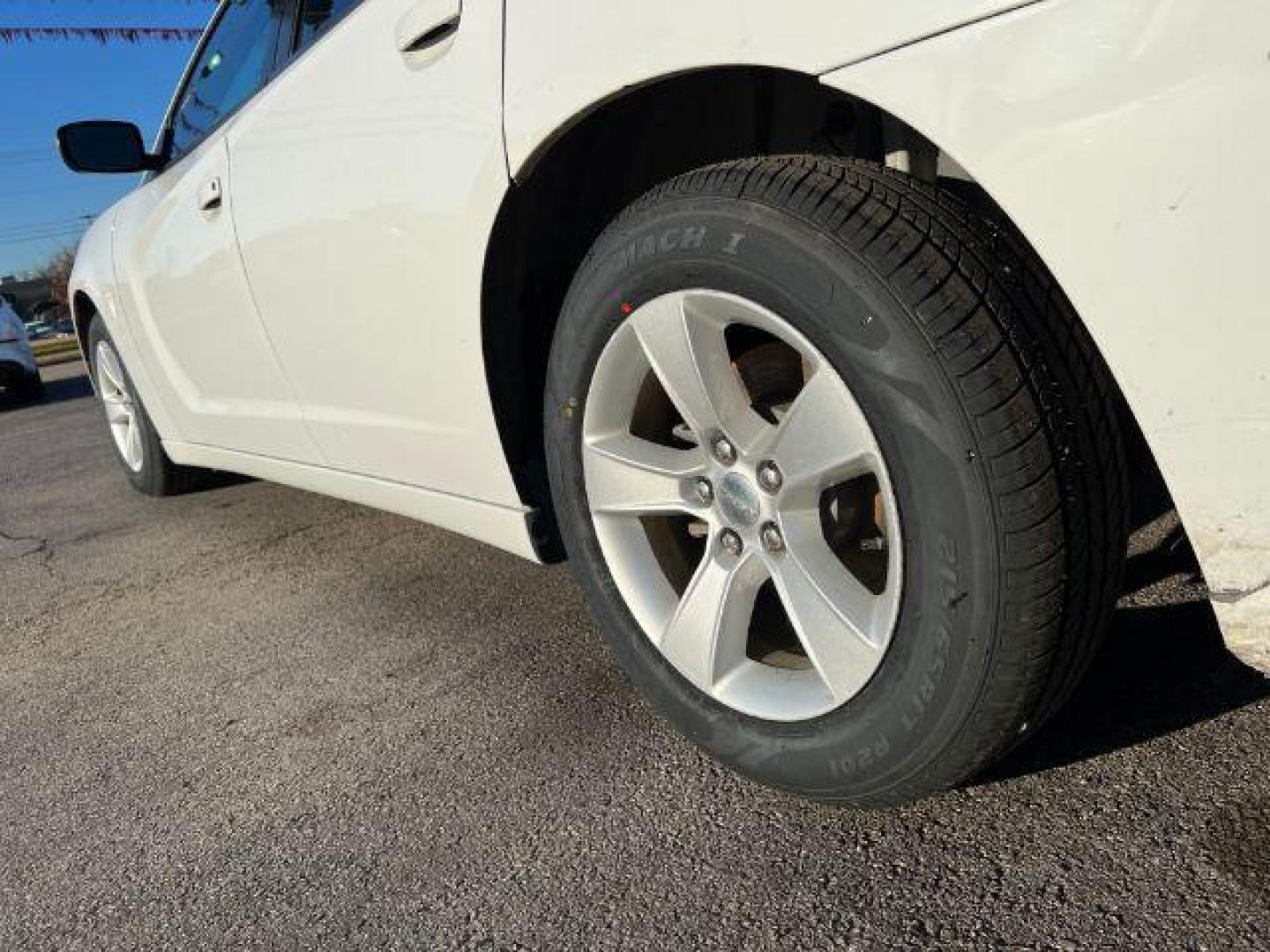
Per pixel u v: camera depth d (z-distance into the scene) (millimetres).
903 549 1263
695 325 1449
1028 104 1040
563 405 1690
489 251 1721
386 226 1912
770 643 1624
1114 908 1228
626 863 1472
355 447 2365
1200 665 1679
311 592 2822
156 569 3305
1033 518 1164
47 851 1742
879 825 1453
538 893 1439
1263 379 985
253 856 1633
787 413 1373
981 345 1168
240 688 2268
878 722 1331
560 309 1753
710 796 1594
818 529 1433
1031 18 1025
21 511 4535
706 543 1583
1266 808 1340
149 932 1493
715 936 1306
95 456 5887
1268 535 1038
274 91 2307
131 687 2377
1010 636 1193
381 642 2396
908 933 1253
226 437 3094
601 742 1798
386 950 1377
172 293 2969
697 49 1302
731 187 1358
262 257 2359
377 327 2047
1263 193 932
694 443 1652
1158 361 1037
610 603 1714
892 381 1215
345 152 2002
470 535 2166
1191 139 955
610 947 1318
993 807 1442
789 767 1453
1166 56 954
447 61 1727
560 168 1680
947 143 1106
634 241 1481
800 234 1272
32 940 1518
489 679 2111
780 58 1222
